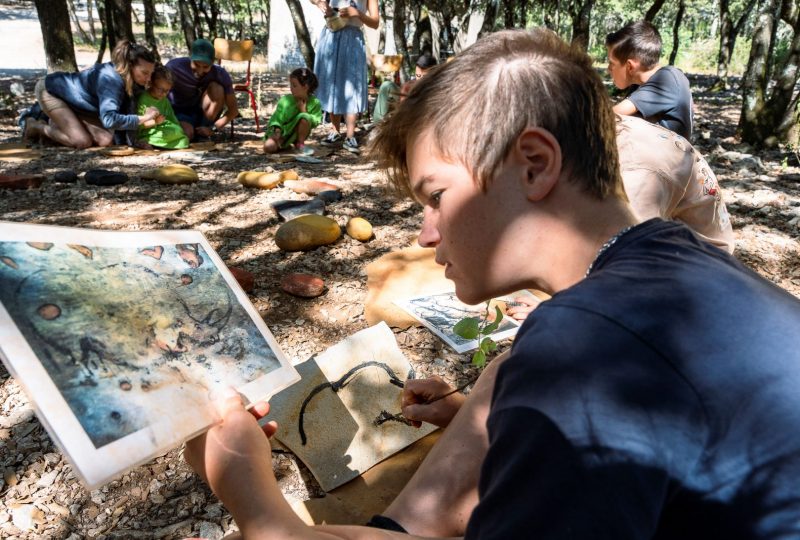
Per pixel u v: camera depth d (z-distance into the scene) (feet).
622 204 2.87
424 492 4.53
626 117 7.04
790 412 2.15
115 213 12.70
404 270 10.37
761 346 2.24
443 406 5.37
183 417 3.46
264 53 64.28
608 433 1.97
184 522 5.60
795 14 23.71
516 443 2.08
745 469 2.15
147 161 17.42
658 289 2.33
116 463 3.08
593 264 2.71
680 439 2.06
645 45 11.43
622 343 2.15
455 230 2.89
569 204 2.75
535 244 2.80
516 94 2.68
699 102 38.63
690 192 7.27
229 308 4.38
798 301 2.63
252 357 4.15
